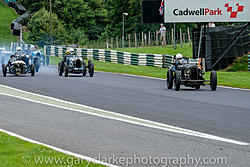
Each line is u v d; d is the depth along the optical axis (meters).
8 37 185.50
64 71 47.88
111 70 60.19
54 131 18.42
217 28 63.00
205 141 16.81
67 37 159.12
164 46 94.94
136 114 23.28
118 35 183.12
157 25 175.75
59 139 16.89
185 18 64.94
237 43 64.31
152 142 16.52
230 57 63.75
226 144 16.33
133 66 70.44
